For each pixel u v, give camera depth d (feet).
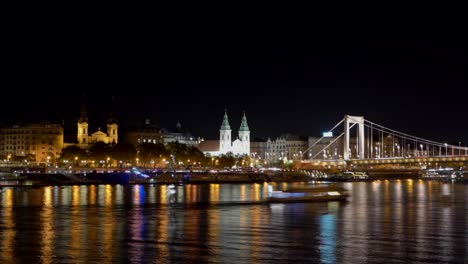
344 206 576.61
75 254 326.03
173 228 416.67
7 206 553.64
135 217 475.72
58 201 608.60
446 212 522.06
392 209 545.85
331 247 349.20
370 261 315.99
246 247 347.56
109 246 347.97
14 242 358.02
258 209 542.57
